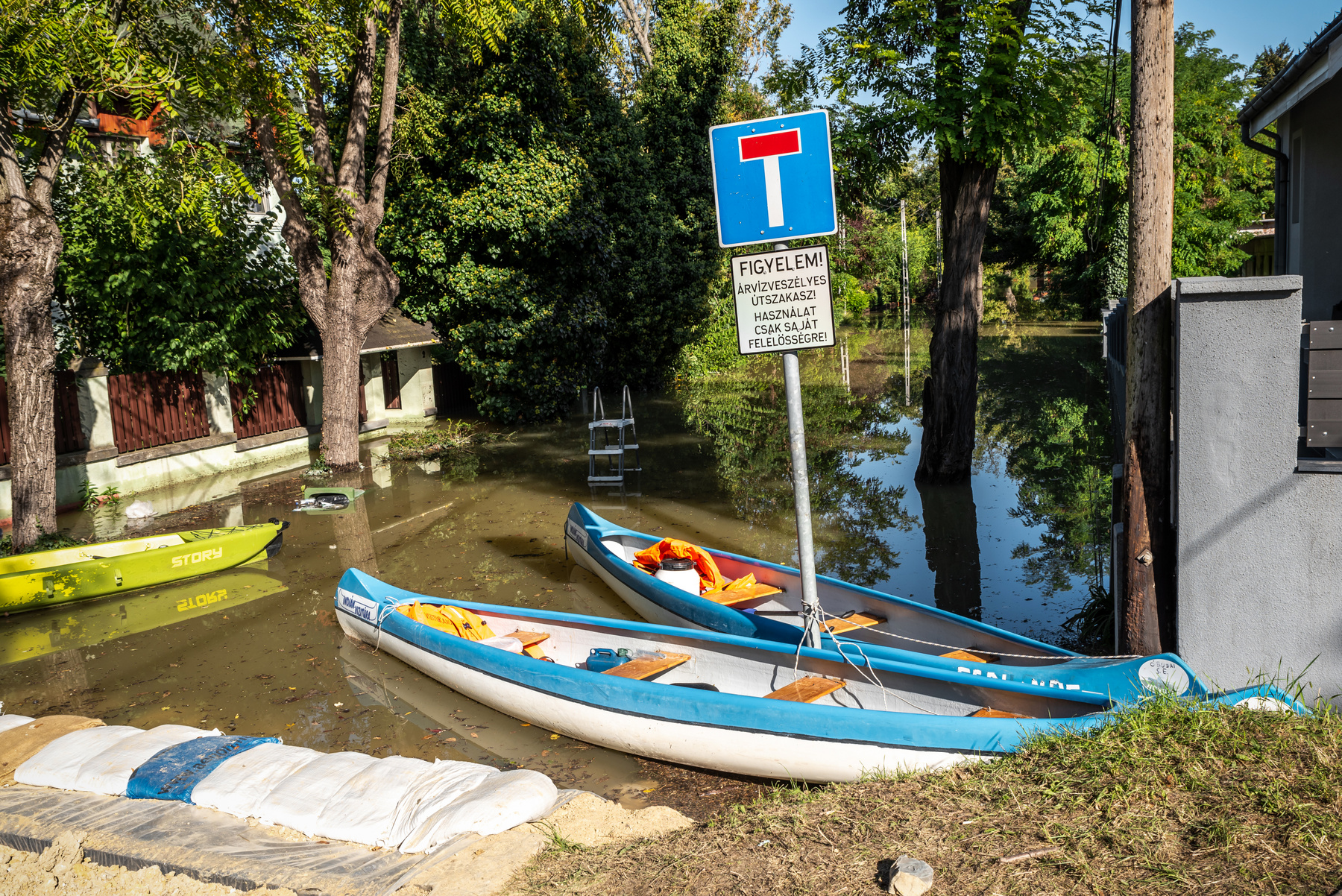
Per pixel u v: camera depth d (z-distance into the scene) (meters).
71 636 8.02
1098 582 8.02
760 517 11.26
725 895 3.05
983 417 17.84
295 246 14.85
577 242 18.94
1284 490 4.30
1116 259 30.62
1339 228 9.86
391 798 4.04
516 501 12.78
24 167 12.86
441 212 18.38
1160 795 3.29
